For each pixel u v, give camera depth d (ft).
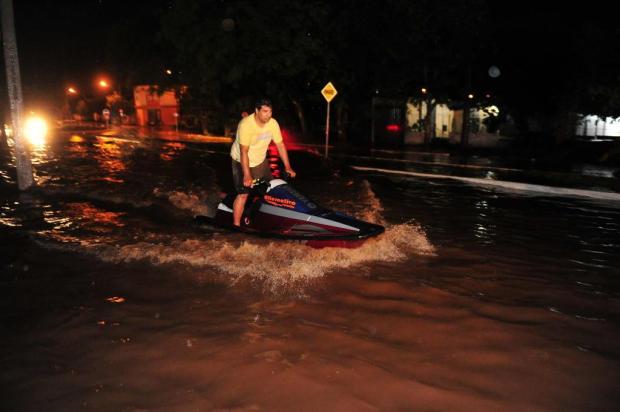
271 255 20.17
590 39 66.44
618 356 12.75
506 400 10.62
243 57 91.35
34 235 23.38
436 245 22.99
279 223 21.61
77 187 36.55
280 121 112.88
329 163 57.93
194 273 18.42
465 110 85.61
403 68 82.94
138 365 11.99
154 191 35.32
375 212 29.99
